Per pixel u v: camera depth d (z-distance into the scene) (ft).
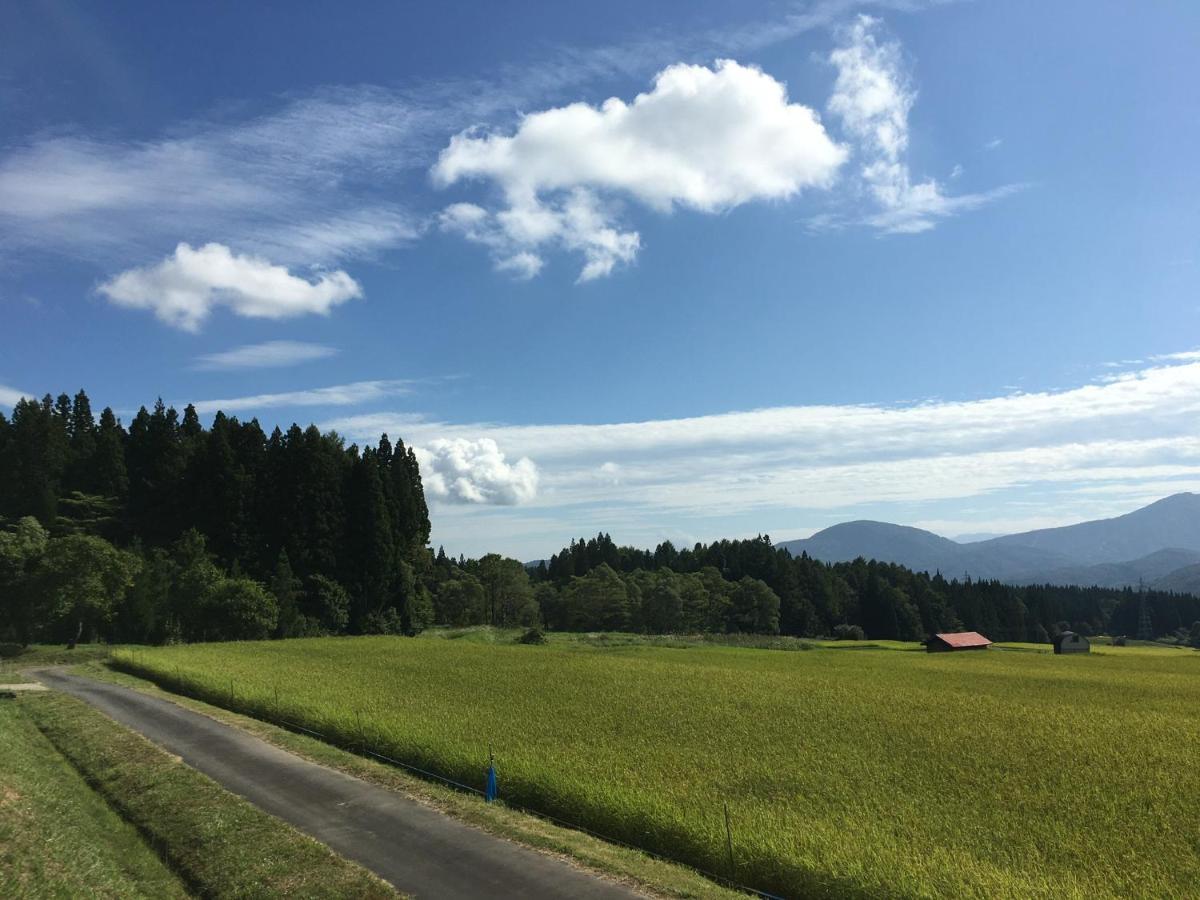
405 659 184.03
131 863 51.37
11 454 302.66
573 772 63.52
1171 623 622.54
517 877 44.55
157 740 83.92
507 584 453.58
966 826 54.75
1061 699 137.08
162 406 358.64
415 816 56.18
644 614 432.66
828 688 134.82
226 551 300.40
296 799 60.85
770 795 61.26
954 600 523.70
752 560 525.34
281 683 124.06
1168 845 52.16
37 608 209.46
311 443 317.42
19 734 87.71
